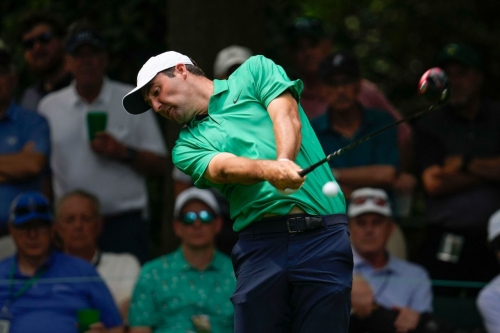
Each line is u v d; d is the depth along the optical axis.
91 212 23.67
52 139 25.72
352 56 25.03
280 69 14.12
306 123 14.31
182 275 22.09
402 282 22.91
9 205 24.56
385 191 24.84
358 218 23.14
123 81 31.25
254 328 13.81
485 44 39.38
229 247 24.83
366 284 22.00
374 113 25.22
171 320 21.83
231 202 14.18
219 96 14.17
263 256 13.83
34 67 27.61
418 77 40.09
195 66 14.44
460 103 25.55
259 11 27.23
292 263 13.67
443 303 23.00
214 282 22.09
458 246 25.14
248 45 26.98
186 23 26.89
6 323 21.84
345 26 40.16
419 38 40.78
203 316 21.73
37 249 22.16
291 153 13.06
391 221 23.34
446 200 25.34
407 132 26.75
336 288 13.55
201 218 22.03
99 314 22.08
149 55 31.30
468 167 25.06
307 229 13.67
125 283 23.50
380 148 25.06
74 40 25.44
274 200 13.74
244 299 13.87
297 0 34.19
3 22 32.25
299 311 13.73
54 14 27.72
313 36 26.97
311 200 13.79
